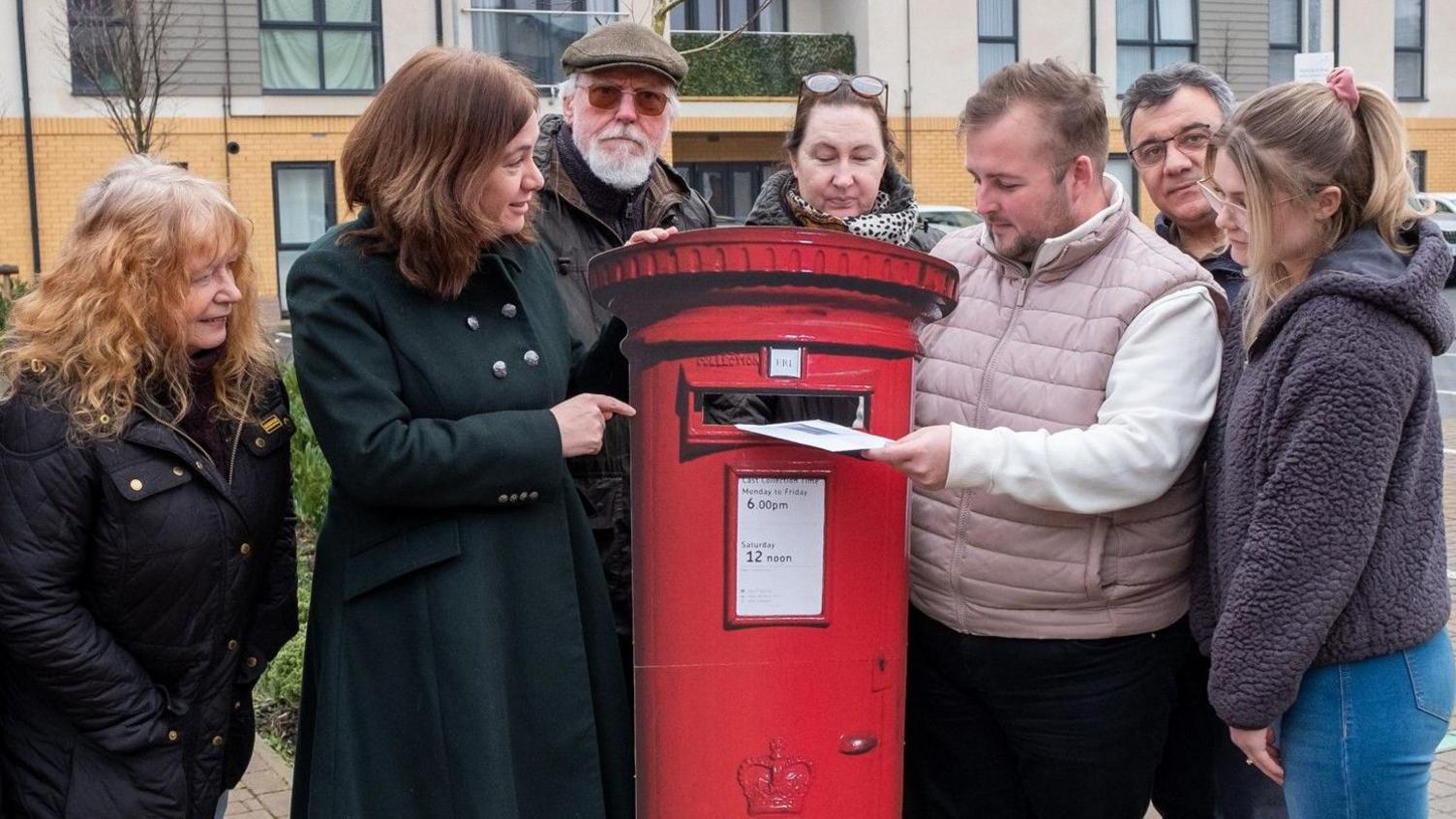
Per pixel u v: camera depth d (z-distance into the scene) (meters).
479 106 2.35
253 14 19.19
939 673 2.88
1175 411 2.43
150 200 2.47
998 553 2.60
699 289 2.22
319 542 2.62
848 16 22.00
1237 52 23.25
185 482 2.52
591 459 3.10
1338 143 2.24
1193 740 3.15
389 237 2.42
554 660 2.54
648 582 2.35
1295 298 2.22
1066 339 2.56
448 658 2.43
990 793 2.98
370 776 2.48
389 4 19.61
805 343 2.24
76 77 18.69
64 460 2.42
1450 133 25.28
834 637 2.32
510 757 2.46
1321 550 2.15
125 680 2.50
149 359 2.49
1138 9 22.78
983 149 2.55
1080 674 2.64
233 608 2.64
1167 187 3.34
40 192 18.86
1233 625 2.25
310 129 19.67
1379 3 24.14
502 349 2.53
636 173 3.31
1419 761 2.27
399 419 2.39
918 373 2.77
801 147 3.50
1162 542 2.61
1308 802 2.31
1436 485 2.29
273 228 19.70
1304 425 2.17
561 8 19.91
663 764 2.37
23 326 2.49
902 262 2.24
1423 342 2.21
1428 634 2.25
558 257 3.25
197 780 2.64
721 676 2.31
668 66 3.30
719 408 2.84
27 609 2.42
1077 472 2.38
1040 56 22.30
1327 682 2.27
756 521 2.29
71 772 2.53
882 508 2.34
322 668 2.55
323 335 2.40
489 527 2.49
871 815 2.39
